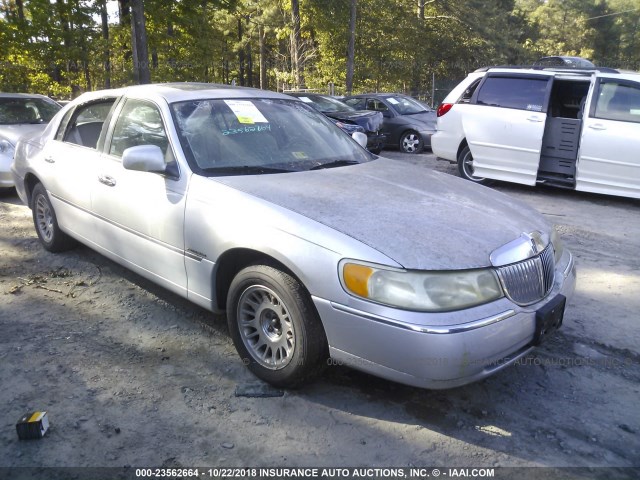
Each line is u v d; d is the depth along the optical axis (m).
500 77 8.73
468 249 2.82
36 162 5.25
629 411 3.09
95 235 4.47
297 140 4.15
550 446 2.79
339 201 3.20
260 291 3.17
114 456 2.65
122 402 3.08
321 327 2.94
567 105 8.73
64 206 4.88
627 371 3.51
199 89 4.29
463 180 4.11
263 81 41.72
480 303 2.72
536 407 3.11
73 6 16.73
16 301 4.39
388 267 2.67
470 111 8.92
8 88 16.80
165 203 3.64
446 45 39.94
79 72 18.11
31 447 2.70
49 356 3.55
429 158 12.37
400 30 33.47
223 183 3.42
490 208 3.38
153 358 3.56
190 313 4.21
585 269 5.32
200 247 3.41
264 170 3.69
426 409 3.07
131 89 4.45
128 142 4.16
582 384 3.35
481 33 45.06
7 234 6.14
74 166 4.65
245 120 4.06
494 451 2.74
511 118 8.44
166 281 3.79
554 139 8.30
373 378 3.36
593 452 2.75
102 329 3.94
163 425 2.89
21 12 18.83
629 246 6.05
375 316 2.67
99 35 17.75
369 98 14.34
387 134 13.70
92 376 3.33
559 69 8.18
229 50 35.19
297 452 2.71
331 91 27.75
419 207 3.21
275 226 3.03
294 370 3.03
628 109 7.60
